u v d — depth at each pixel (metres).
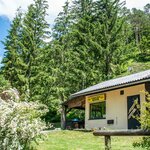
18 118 7.80
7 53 38.78
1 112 7.75
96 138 14.04
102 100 21.19
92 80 37.88
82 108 26.08
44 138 8.63
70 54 39.22
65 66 38.56
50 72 37.78
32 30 37.97
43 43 38.31
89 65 39.00
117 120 19.61
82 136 15.06
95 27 40.94
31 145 9.52
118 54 39.69
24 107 7.99
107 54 38.88
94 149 10.13
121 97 19.50
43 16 39.16
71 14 44.00
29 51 37.09
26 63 37.19
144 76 17.19
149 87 16.91
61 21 42.09
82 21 42.03
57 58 39.34
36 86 35.56
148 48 57.03
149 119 4.94
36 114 8.41
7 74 36.50
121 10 42.91
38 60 36.97
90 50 39.34
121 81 19.72
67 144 11.50
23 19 38.97
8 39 39.62
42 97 35.47
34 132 8.04
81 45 40.41
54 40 40.06
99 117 21.47
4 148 7.59
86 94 22.22
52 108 36.06
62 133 16.48
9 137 7.64
